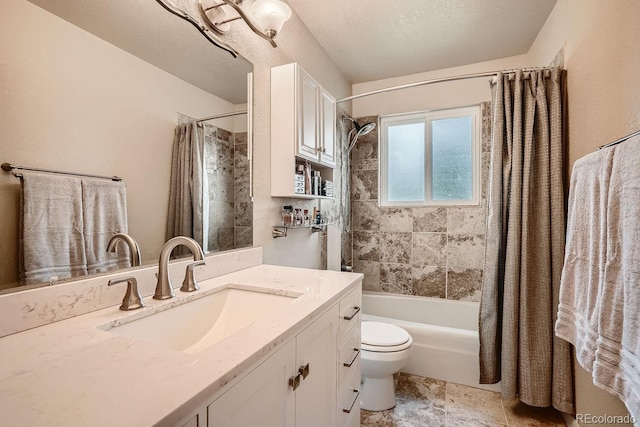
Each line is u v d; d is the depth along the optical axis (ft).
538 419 5.43
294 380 2.60
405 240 9.49
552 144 5.50
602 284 3.19
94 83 2.87
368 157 9.96
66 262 2.64
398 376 6.89
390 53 8.18
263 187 5.40
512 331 5.55
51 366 1.81
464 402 5.94
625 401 2.79
